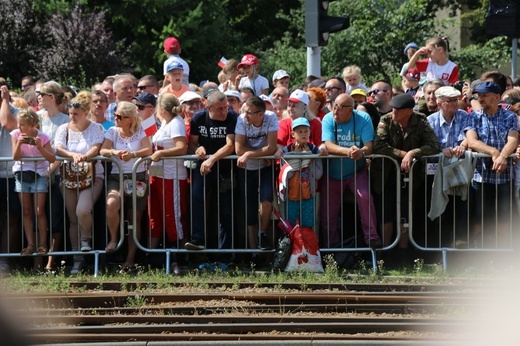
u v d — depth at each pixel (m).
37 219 19.59
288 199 19.61
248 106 19.17
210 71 59.31
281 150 19.53
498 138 19.53
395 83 44.78
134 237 19.45
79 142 19.44
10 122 19.95
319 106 20.67
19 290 17.52
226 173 19.62
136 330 15.47
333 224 20.00
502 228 19.69
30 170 19.39
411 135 19.61
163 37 56.97
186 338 15.14
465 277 18.52
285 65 50.84
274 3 73.12
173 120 19.58
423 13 51.47
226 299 17.16
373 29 48.50
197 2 59.44
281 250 19.09
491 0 27.81
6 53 48.28
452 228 20.00
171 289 17.78
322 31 24.34
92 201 19.42
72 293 17.31
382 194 19.83
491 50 51.00
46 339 15.02
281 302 17.02
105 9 56.34
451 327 15.48
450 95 19.69
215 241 20.00
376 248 19.66
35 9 49.59
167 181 19.58
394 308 16.78
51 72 46.47
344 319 16.03
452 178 19.45
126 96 21.56
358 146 19.64
